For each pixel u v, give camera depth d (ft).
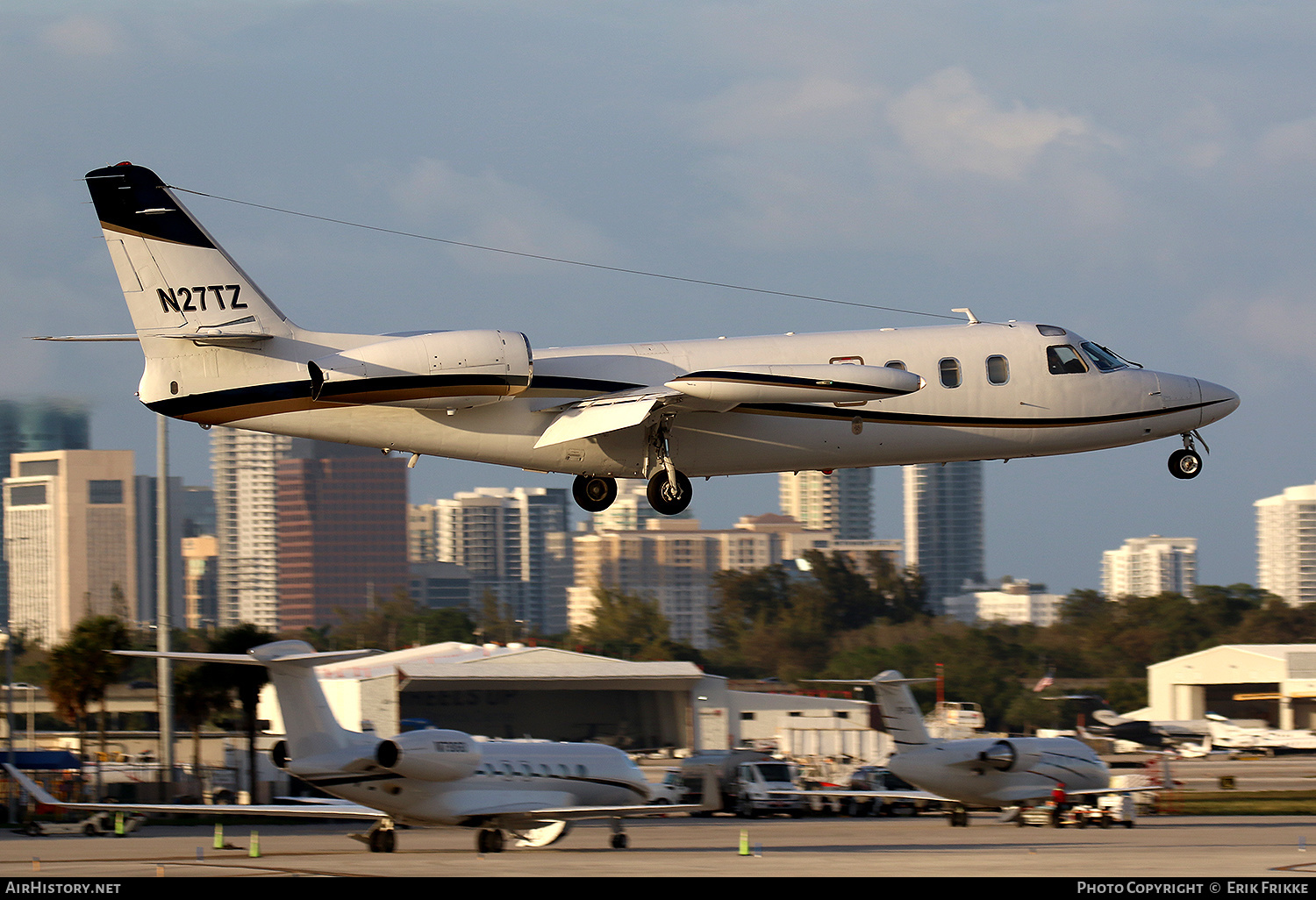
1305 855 244.42
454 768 263.29
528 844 285.64
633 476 298.97
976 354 308.60
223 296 275.59
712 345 297.94
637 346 294.66
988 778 345.51
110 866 239.71
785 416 296.71
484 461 289.94
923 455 308.81
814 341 301.22
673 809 273.95
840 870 224.94
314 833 348.79
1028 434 312.29
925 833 330.95
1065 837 311.27
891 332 309.42
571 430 272.72
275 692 258.57
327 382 264.93
